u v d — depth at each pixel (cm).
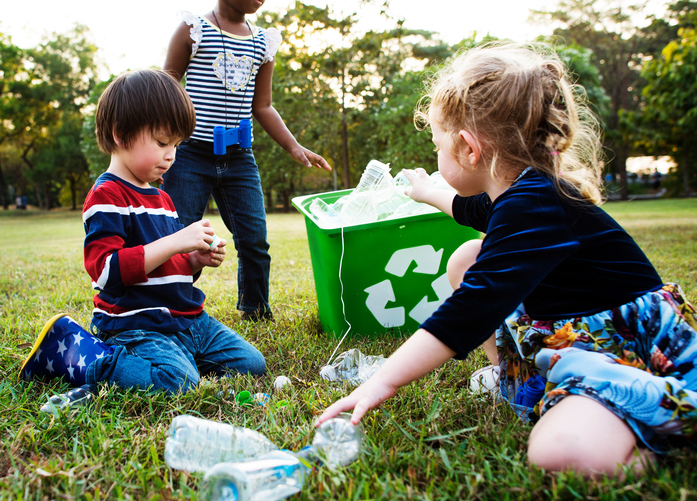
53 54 3145
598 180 141
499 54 134
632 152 2694
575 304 124
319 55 1659
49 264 495
